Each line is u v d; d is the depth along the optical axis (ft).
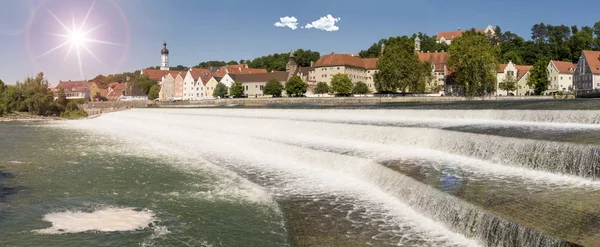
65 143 187.52
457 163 90.07
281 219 70.90
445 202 63.21
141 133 228.43
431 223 64.44
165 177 106.42
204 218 73.46
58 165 127.24
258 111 242.99
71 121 391.45
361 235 60.80
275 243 61.52
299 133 156.46
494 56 417.08
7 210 79.15
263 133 163.84
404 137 118.32
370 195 80.69
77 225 70.64
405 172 80.84
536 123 129.49
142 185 98.22
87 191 93.35
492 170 82.38
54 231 67.77
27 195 90.48
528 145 84.38
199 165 121.60
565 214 53.98
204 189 92.58
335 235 61.52
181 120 260.62
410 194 73.15
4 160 137.90
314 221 68.18
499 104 211.82
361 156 100.99
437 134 108.99
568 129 110.83
